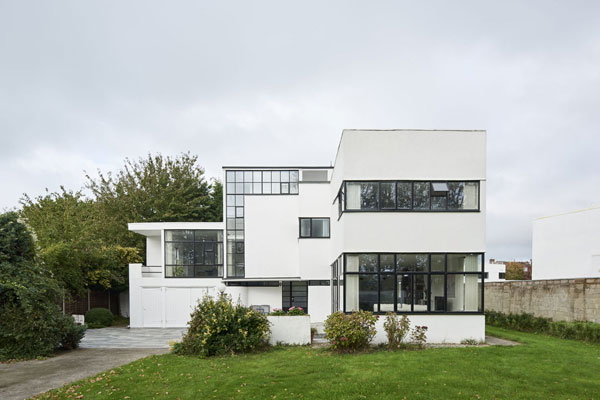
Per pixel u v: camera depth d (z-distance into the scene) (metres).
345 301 14.54
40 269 14.56
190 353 12.34
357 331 11.93
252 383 8.78
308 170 25.34
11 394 8.60
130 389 8.56
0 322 12.73
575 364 10.12
